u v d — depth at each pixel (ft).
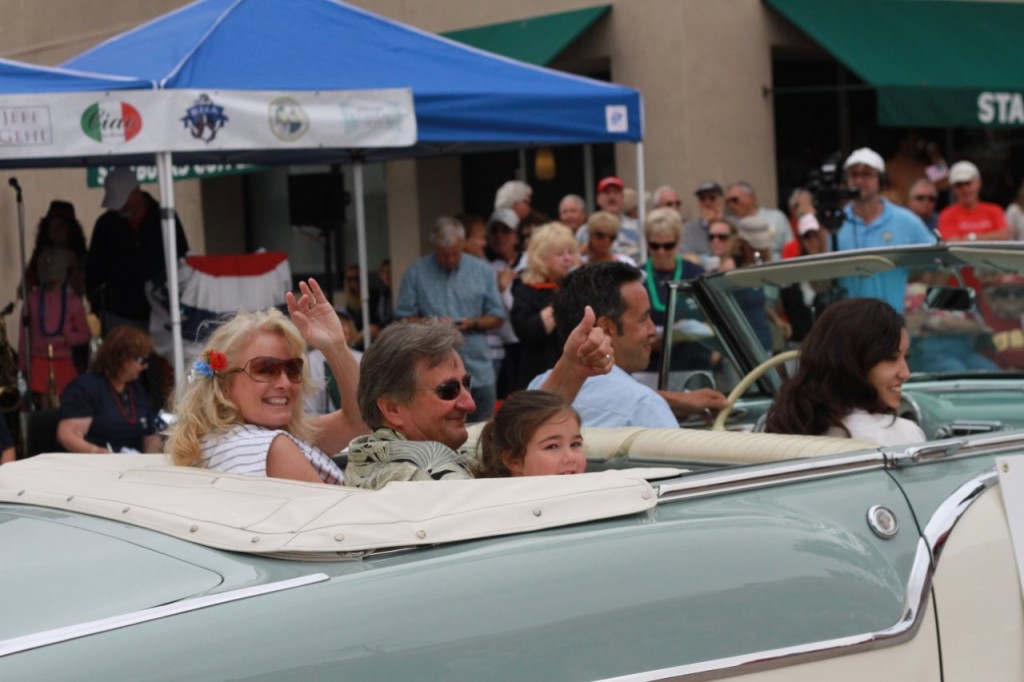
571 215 40.57
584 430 15.25
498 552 8.89
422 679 8.18
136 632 7.86
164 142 26.00
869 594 9.84
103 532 9.77
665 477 10.24
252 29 29.09
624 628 8.83
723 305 19.62
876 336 15.55
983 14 51.57
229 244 62.18
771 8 48.34
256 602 8.17
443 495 9.44
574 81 31.99
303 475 12.92
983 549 10.67
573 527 9.38
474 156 54.44
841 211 28.48
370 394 12.44
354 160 36.76
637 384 17.30
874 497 10.50
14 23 67.92
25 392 34.99
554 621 8.64
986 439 11.41
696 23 46.98
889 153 52.29
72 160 34.71
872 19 49.16
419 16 53.42
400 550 8.89
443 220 34.09
